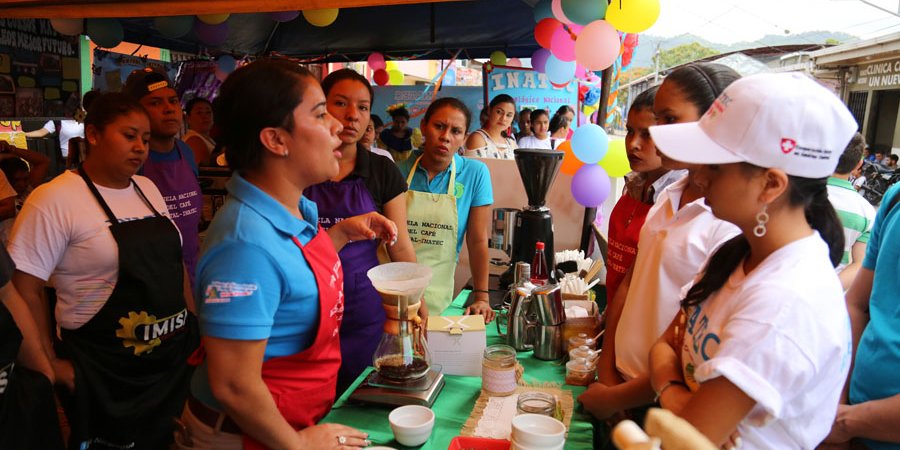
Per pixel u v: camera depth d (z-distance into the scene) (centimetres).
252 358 116
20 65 400
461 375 177
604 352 171
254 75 118
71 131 502
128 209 218
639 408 150
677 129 90
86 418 211
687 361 103
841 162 192
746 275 92
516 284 210
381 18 557
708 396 82
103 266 207
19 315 179
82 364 208
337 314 141
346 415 154
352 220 168
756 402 80
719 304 95
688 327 104
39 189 201
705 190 90
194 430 136
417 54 621
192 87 566
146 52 659
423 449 137
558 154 244
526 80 584
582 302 216
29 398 178
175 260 228
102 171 211
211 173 365
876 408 133
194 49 591
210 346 116
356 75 199
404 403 155
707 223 141
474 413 151
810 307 79
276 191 126
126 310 213
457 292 329
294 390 133
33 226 194
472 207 255
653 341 149
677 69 145
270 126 118
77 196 203
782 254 84
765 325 79
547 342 192
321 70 693
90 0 249
